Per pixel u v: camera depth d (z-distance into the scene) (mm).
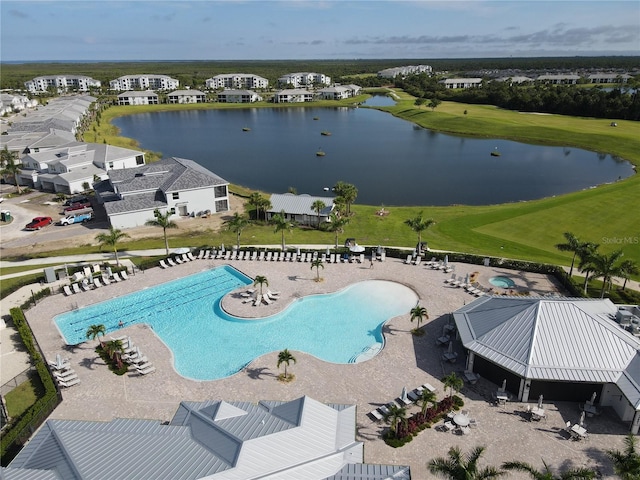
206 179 79250
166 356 41375
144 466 24438
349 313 48875
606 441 31891
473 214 80500
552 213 79375
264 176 116688
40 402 34125
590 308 40438
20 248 66125
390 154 142500
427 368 39500
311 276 56125
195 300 51969
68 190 94062
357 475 24953
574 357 35344
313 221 74500
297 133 181125
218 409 29453
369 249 62781
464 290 52656
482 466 29641
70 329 46406
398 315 47969
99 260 61469
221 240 68562
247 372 39000
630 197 86875
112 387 37219
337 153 144250
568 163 128750
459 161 132375
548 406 35188
